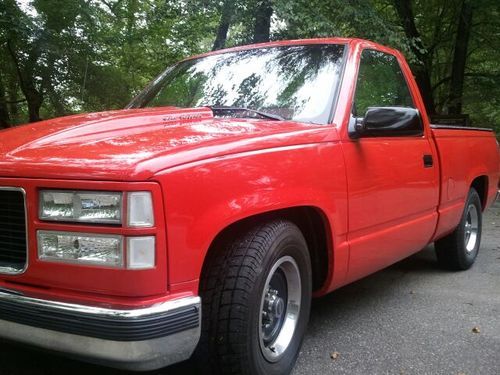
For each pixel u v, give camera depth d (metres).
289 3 9.27
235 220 2.45
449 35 17.06
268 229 2.71
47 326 2.17
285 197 2.73
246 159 2.56
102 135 2.68
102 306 2.12
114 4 12.57
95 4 11.61
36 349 2.26
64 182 2.16
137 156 2.21
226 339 2.47
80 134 2.69
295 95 3.54
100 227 2.11
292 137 2.89
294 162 2.84
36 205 2.20
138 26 12.96
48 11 10.50
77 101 12.34
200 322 2.28
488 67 17.95
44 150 2.40
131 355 2.09
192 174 2.28
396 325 3.88
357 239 3.41
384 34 10.49
